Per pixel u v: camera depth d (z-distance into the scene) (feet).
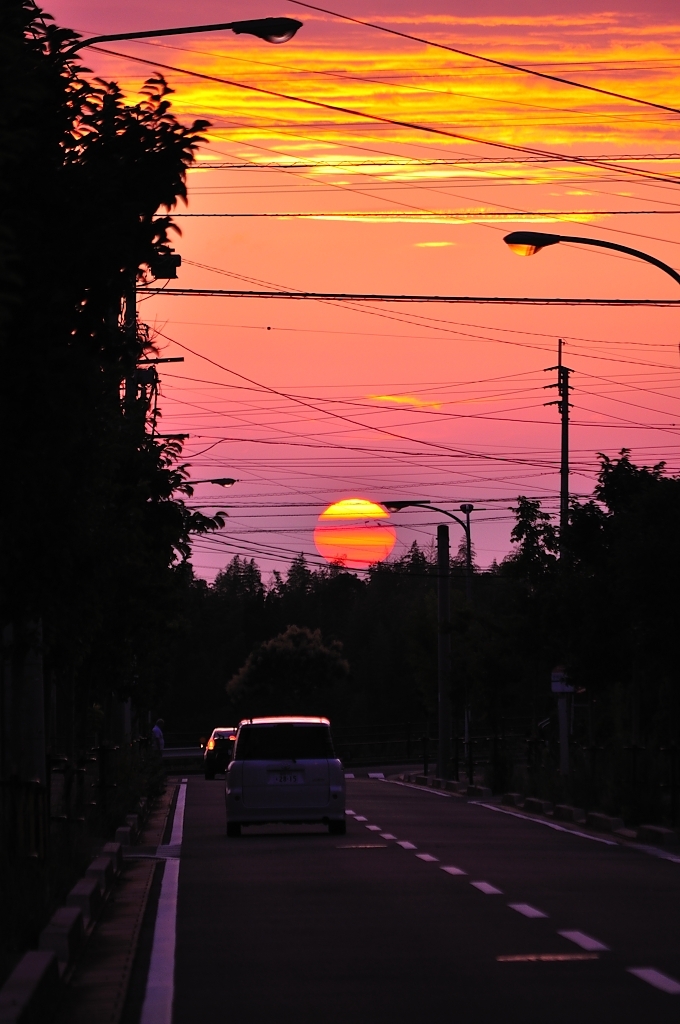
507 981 87.97
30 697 149.69
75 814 177.68
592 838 199.52
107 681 235.61
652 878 143.95
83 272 102.42
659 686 287.48
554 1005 80.59
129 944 105.40
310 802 211.61
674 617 223.10
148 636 250.78
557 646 307.17
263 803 211.41
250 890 136.56
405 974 90.84
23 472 106.52
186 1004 82.99
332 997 84.07
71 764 186.19
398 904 123.85
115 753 246.06
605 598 265.54
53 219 102.73
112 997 85.92
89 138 105.91
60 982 85.30
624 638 264.52
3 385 101.50
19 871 112.88
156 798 312.29
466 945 101.50
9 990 70.85
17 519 113.80
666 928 108.88
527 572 327.88
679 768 230.89
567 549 285.43
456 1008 80.18
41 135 103.40
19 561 122.31
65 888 119.55
